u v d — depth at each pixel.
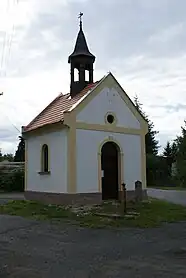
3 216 15.86
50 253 8.97
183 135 44.00
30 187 21.41
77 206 17.61
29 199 21.36
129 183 19.81
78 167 17.98
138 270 7.46
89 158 18.45
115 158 19.81
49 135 19.70
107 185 19.36
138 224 13.59
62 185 18.30
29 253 8.96
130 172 19.95
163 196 28.03
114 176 19.67
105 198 19.19
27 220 14.63
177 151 45.53
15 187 34.94
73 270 7.45
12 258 8.44
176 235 11.61
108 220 14.35
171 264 7.93
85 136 18.44
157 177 50.19
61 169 18.47
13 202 20.11
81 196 17.89
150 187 45.06
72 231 12.24
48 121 19.89
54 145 19.17
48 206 18.31
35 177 20.92
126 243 10.27
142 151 20.66
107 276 7.03
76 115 18.20
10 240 10.66
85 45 21.19
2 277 6.94
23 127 21.94
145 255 8.77
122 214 15.30
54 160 19.09
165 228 13.02
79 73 20.92
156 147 59.75
